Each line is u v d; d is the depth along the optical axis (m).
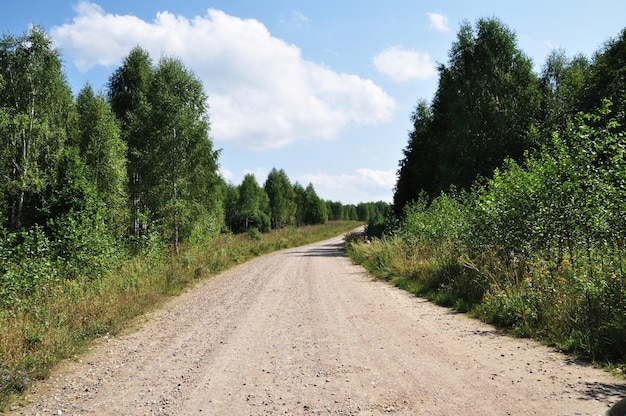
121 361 6.16
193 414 4.12
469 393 4.30
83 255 12.93
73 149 23.78
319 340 6.83
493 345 6.18
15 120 21.92
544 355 5.55
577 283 6.67
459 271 11.05
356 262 22.38
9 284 9.40
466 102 30.89
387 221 30.56
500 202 9.66
